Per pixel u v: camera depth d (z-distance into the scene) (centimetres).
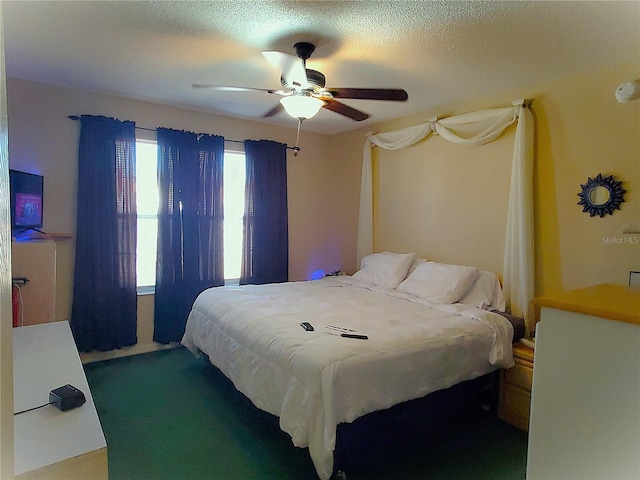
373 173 432
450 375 222
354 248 461
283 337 214
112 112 345
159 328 373
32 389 142
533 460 100
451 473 204
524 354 251
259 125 435
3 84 58
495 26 199
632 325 83
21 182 275
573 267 267
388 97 235
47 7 190
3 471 54
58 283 329
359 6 183
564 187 272
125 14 196
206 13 193
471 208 334
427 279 324
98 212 335
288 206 465
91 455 107
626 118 241
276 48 232
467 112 334
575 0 172
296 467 205
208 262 396
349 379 182
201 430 238
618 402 85
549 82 279
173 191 374
